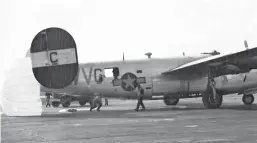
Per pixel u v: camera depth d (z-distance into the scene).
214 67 19.05
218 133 8.96
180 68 18.20
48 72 15.59
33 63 15.46
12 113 16.05
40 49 15.42
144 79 19.17
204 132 9.21
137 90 19.19
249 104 22.16
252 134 8.70
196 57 20.59
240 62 18.55
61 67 15.67
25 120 14.24
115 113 17.28
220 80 19.14
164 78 19.42
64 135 9.33
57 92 18.62
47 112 19.30
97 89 18.89
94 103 19.42
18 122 13.44
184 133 9.10
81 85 18.61
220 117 13.47
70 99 26.70
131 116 15.12
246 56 17.77
